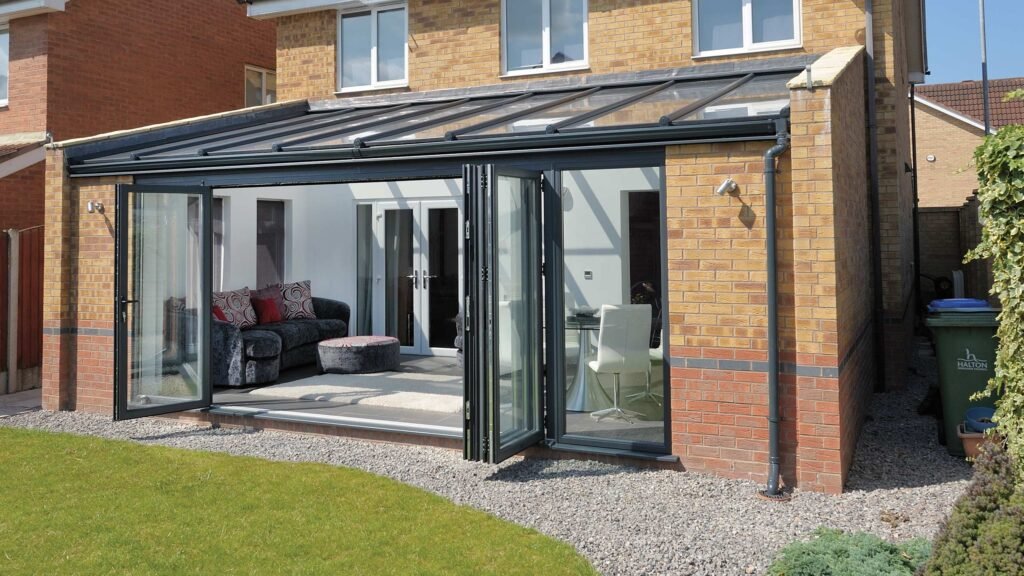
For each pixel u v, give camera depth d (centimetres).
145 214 1016
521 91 1266
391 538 605
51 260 1098
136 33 1666
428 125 991
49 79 1498
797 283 711
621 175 930
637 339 887
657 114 831
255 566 553
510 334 795
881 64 1112
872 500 685
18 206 1398
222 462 820
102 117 1595
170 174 1029
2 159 1366
